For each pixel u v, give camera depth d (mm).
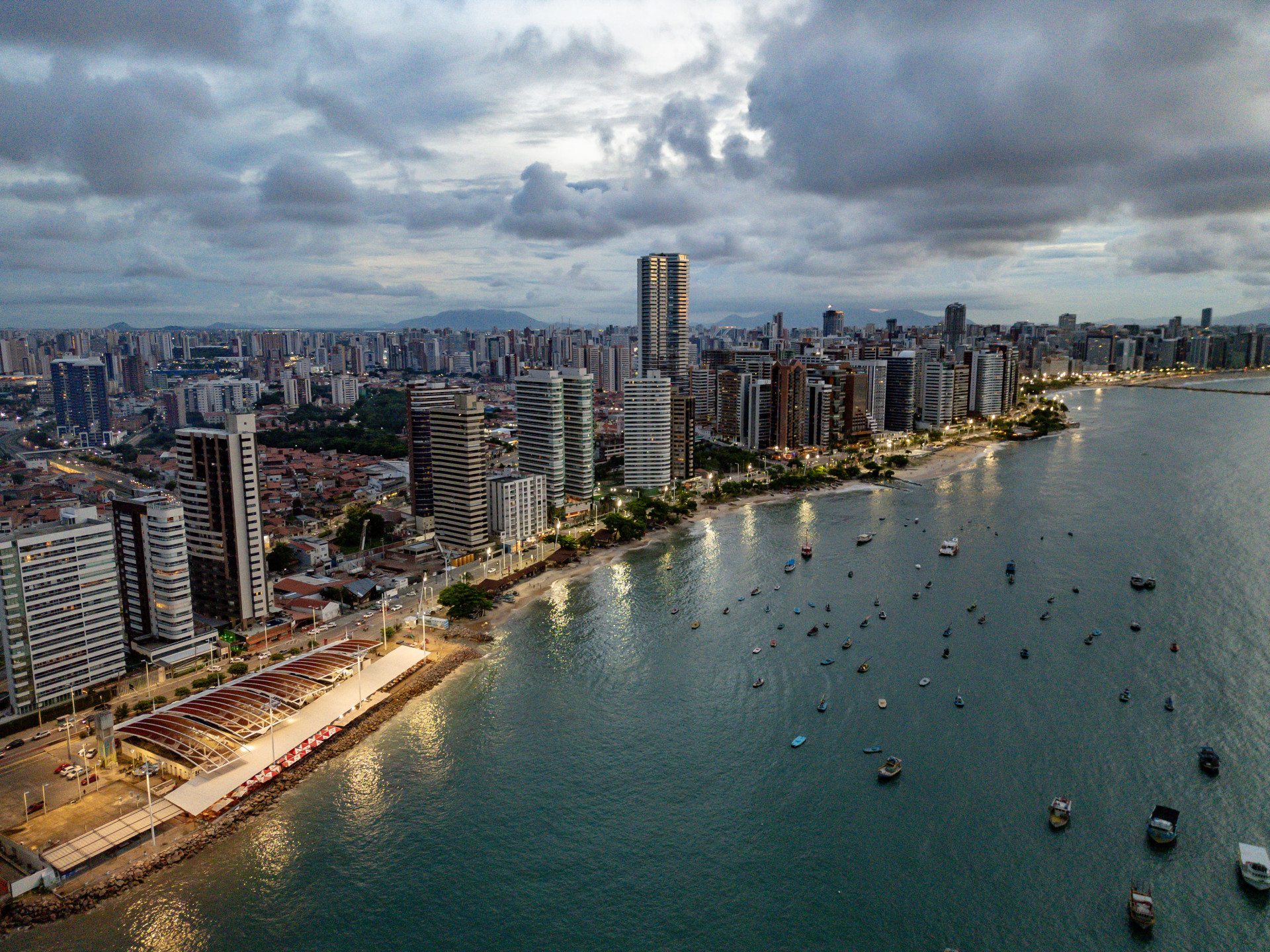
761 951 140500
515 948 141750
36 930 143125
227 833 169625
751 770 191125
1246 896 149750
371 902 151500
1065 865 158250
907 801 177875
